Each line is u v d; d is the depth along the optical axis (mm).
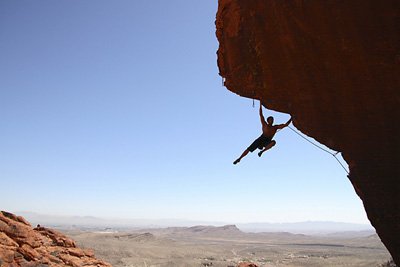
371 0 8031
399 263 9086
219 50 13398
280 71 10742
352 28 8617
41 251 17172
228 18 12055
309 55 9828
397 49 8281
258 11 10539
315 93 10219
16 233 16828
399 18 7887
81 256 19219
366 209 9617
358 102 9500
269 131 10945
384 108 9109
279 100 11359
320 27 9148
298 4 9250
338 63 9375
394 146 9078
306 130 10781
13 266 14570
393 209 9055
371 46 8562
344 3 8445
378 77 8898
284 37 10102
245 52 11781
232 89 13102
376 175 9414
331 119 10133
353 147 9859
